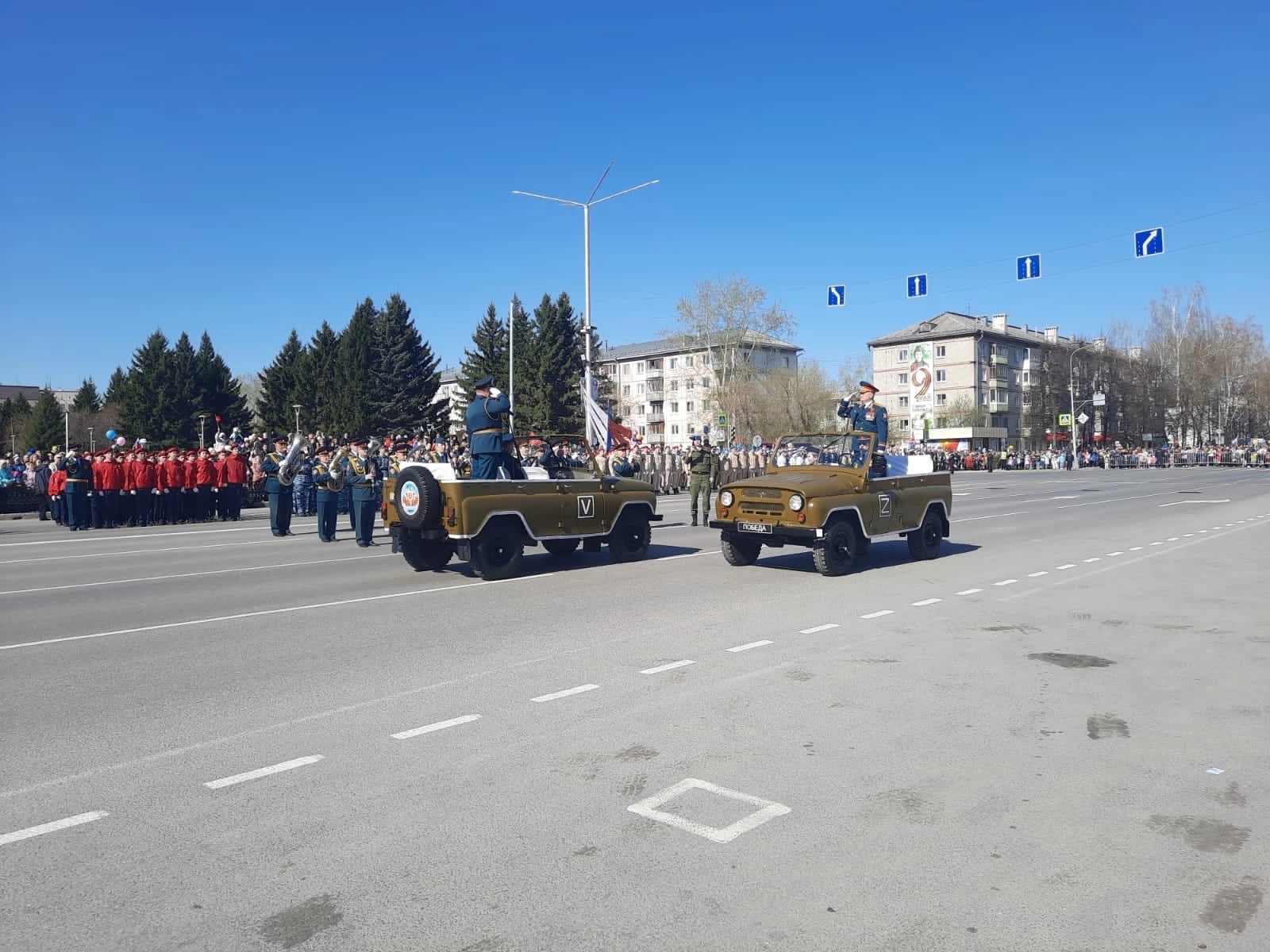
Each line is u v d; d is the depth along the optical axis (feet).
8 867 12.38
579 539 43.29
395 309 242.58
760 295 208.33
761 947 10.43
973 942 10.54
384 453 90.99
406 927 10.85
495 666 23.48
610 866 12.35
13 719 19.02
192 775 15.75
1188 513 77.30
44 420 284.82
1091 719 18.95
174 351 280.51
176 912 11.20
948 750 17.02
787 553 48.65
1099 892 11.69
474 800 14.62
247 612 31.60
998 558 46.65
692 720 18.83
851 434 42.39
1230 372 294.66
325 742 17.48
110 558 49.44
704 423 228.84
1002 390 314.76
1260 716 19.20
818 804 14.44
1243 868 12.36
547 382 216.33
